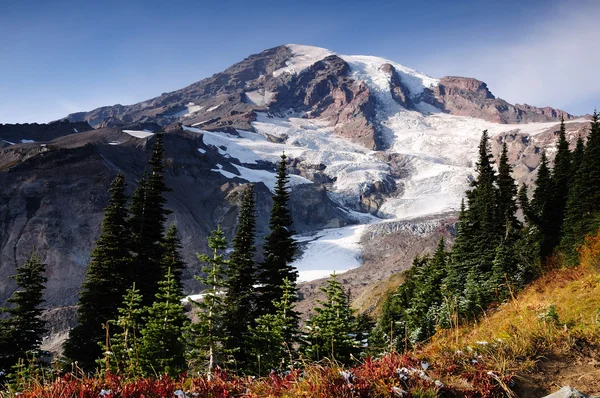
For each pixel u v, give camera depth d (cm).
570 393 501
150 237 3512
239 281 3019
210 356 1823
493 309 2297
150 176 3594
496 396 536
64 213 16825
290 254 3375
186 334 1844
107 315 2897
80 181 18650
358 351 1856
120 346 1287
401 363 597
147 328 1755
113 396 552
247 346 2033
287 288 2388
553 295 1577
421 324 2705
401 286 4778
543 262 3756
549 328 768
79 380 598
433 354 668
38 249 14862
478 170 5744
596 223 3644
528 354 667
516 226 5038
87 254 15638
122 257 3206
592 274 1769
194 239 18388
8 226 15412
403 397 510
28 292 2977
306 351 1758
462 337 936
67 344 2731
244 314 2859
